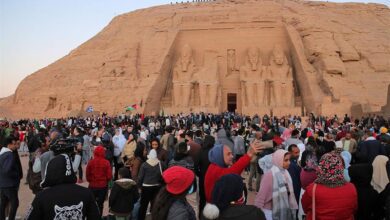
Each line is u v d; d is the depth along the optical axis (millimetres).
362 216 7008
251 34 49812
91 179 9414
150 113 45219
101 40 56781
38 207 4758
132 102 45562
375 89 44312
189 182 5223
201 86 47156
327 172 5531
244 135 17516
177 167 5324
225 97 48938
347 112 40625
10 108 52219
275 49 47969
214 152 6617
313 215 5590
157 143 10758
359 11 59094
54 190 4844
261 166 9344
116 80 48562
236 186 4684
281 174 6996
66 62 55500
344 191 5484
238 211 4461
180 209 5117
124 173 8617
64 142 7066
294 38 47938
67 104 48562
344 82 44406
